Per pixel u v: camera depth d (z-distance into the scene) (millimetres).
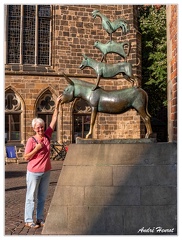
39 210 7234
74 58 21938
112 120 21969
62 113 21375
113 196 6359
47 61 21812
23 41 21312
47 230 6336
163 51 23172
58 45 21750
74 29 21938
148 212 6340
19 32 21266
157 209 6344
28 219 7102
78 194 6371
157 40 23781
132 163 6410
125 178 6379
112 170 6391
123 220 6324
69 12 21859
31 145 6980
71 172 6418
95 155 6434
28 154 6906
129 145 6434
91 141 6582
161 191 6367
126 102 6809
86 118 22000
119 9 21922
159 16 23906
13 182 13078
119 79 21953
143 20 23891
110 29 7117
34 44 21516
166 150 6438
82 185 6379
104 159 6426
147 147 6438
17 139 21078
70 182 6395
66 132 21422
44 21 21750
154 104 24672
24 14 21375
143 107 6840
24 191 11242
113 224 6320
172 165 6414
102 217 6328
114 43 7051
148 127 6855
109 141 6582
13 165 19266
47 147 7102
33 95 21219
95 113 6855
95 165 6410
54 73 21469
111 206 6344
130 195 6363
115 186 6363
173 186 6375
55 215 6359
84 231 6309
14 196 10469
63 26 21797
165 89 23141
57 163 19562
